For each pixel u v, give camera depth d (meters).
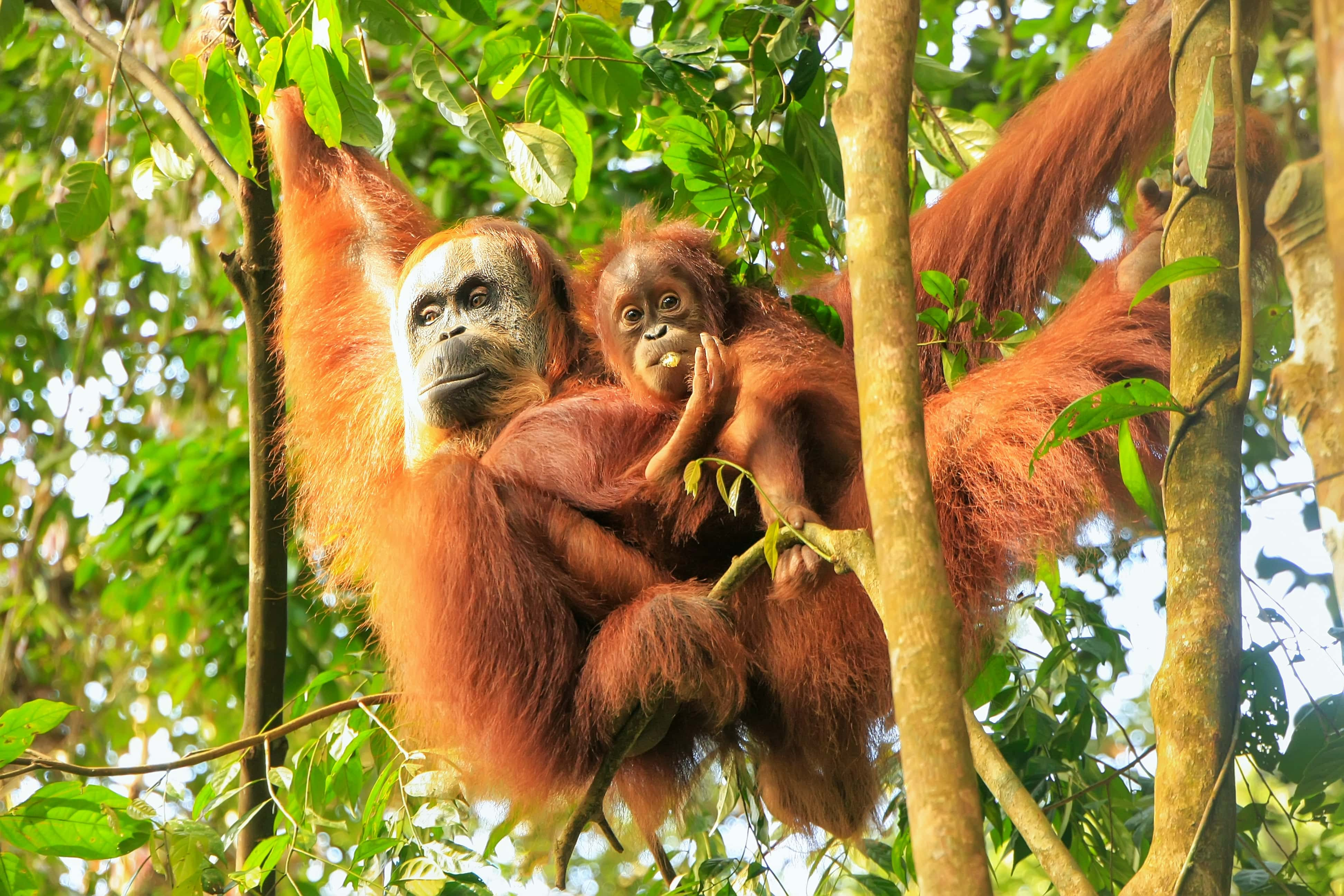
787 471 4.15
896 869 5.64
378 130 5.38
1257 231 4.55
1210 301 3.63
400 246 6.83
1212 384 3.47
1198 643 3.27
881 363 2.77
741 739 5.24
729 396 4.11
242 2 4.94
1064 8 9.74
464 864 5.02
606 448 4.99
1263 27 4.25
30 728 4.72
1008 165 5.56
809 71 5.44
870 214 2.91
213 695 10.96
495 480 4.86
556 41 5.36
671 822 6.01
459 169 10.31
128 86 6.03
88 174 5.68
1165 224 3.85
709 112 5.43
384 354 6.34
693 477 3.81
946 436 4.86
